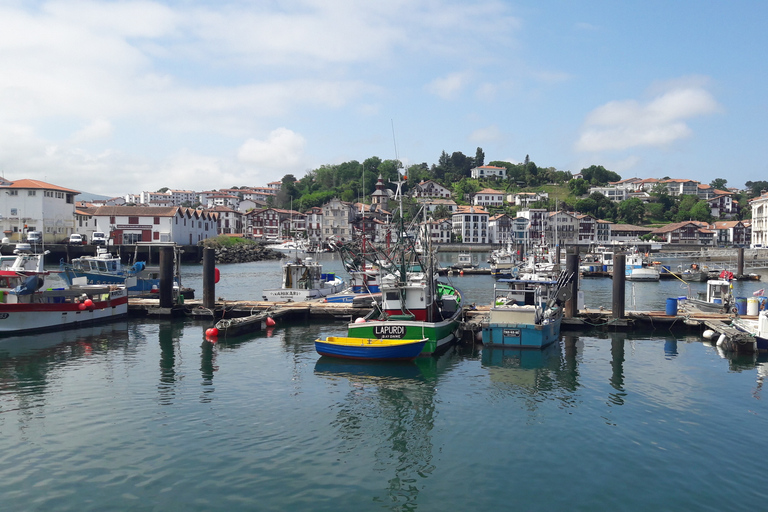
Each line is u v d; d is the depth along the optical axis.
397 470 15.36
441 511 13.28
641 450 16.64
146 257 101.50
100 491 13.96
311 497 13.85
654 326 36.16
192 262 113.31
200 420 18.84
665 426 18.53
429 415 19.62
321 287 49.31
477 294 59.62
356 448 16.77
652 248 147.75
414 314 29.58
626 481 14.75
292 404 20.64
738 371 25.55
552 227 176.38
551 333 31.16
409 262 32.19
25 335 32.84
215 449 16.52
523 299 33.78
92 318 36.56
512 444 17.11
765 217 141.50
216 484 14.41
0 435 17.33
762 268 91.69
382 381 23.73
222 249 122.94
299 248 136.12
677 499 13.82
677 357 28.41
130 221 117.94
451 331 31.14
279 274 86.12
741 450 16.59
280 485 14.43
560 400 21.27
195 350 29.41
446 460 16.00
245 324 34.00
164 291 39.94
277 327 36.47
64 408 19.86
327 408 20.27
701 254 117.94
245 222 180.75
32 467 15.19
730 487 14.41
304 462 15.79
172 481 14.54
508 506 13.52
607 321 35.97
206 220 141.00
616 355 28.83
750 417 19.34
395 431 18.11
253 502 13.57
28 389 22.12
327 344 27.36
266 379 23.91
